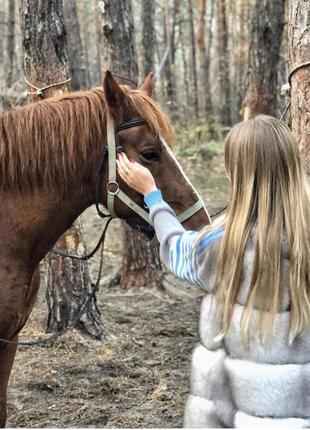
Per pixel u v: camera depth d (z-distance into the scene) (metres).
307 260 1.74
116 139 2.75
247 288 1.77
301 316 1.72
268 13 8.70
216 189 12.02
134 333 5.38
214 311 1.85
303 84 3.28
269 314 1.74
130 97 2.78
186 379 4.48
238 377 1.78
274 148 1.81
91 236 8.79
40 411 3.99
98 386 4.34
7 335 2.83
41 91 4.67
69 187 2.81
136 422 3.87
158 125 2.75
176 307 6.09
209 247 1.86
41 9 4.58
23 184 2.78
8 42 17.70
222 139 16.17
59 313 5.12
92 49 26.50
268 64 8.91
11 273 2.77
